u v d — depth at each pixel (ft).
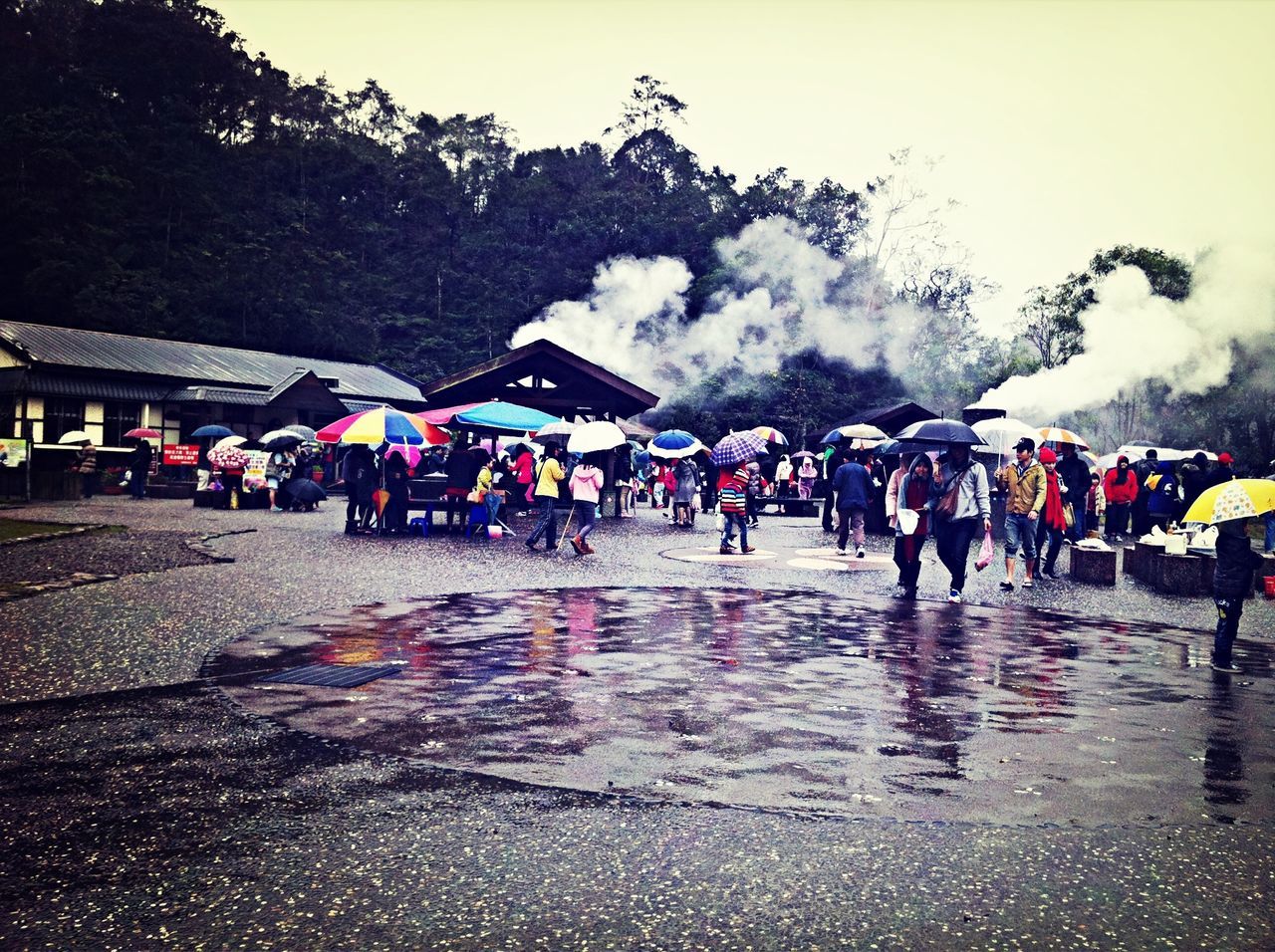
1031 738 20.36
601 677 25.44
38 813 15.12
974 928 11.73
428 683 24.41
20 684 23.47
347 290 268.21
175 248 249.96
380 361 249.14
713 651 29.27
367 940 11.19
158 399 130.93
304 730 19.98
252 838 14.17
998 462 80.43
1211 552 47.19
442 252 303.48
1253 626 36.94
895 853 13.98
